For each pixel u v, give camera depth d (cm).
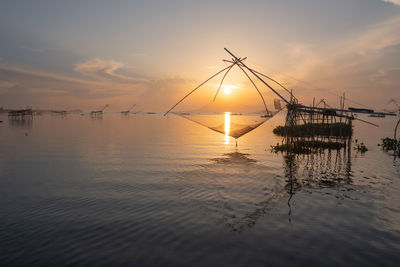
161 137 3219
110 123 6456
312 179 1227
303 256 578
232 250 605
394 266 540
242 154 1942
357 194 1004
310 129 2925
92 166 1536
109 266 546
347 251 597
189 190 1072
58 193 1039
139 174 1343
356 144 2434
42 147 2306
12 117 10269
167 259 570
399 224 738
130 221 772
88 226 740
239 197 980
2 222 768
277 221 763
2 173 1363
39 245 635
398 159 1695
